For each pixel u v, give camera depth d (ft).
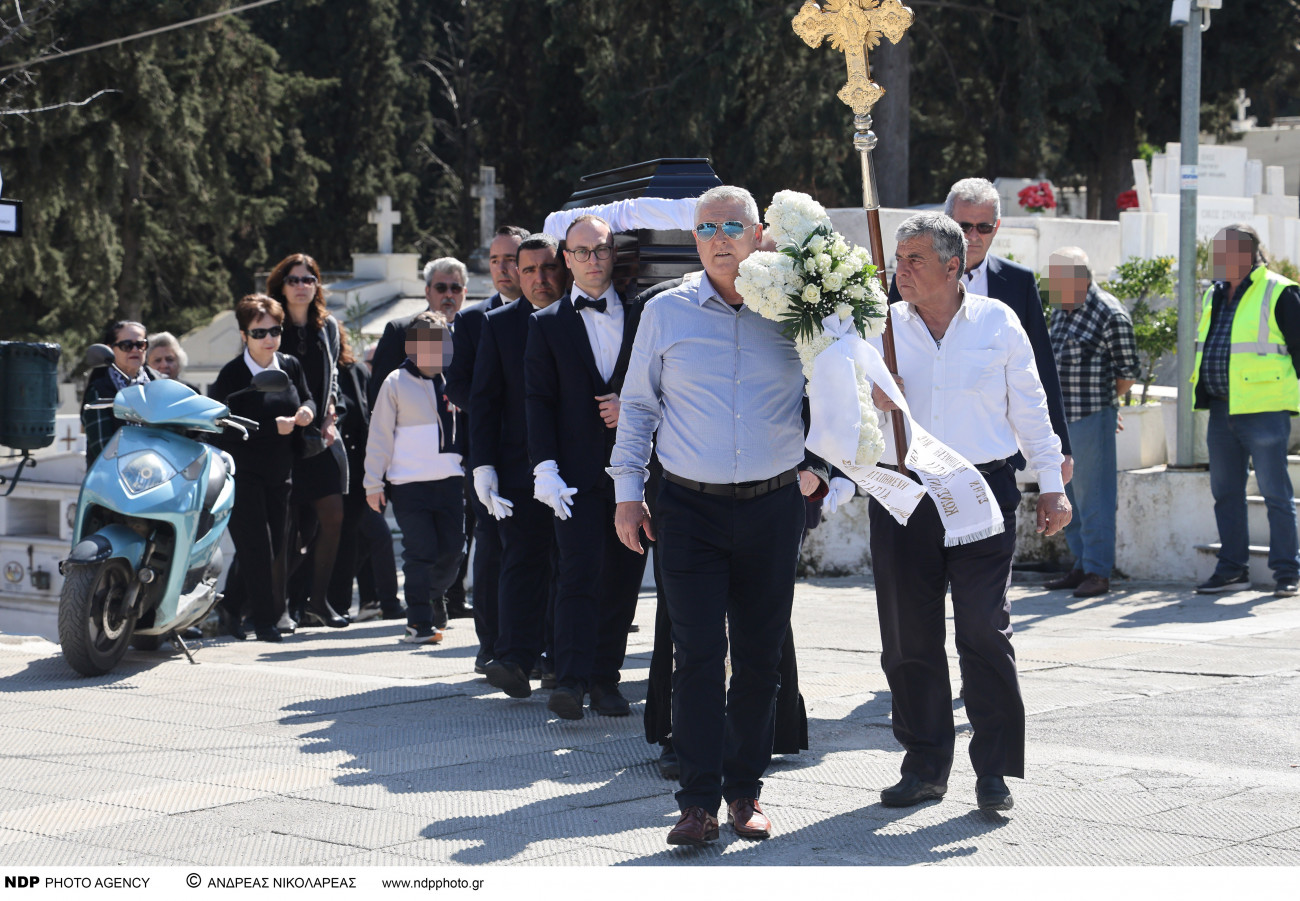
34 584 39.96
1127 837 14.37
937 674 16.08
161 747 19.17
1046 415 16.65
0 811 15.89
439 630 30.37
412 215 142.92
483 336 22.13
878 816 15.42
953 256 16.28
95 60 85.56
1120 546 36.88
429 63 153.28
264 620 30.14
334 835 14.82
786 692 17.53
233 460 29.14
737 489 14.70
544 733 20.01
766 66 104.94
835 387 14.62
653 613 32.96
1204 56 103.45
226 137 105.19
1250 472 37.09
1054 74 94.22
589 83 105.40
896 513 15.03
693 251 24.54
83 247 94.63
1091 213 116.98
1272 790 16.07
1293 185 133.80
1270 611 30.40
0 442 33.68
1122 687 22.18
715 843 14.47
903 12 16.15
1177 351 37.19
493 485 21.76
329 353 31.65
